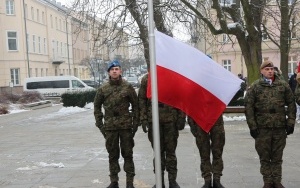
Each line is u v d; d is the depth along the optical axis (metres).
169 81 5.32
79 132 13.95
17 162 8.74
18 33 49.38
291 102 5.76
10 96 30.66
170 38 5.48
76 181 6.89
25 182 6.93
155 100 4.45
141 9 15.93
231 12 16.56
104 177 7.10
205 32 18.67
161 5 15.41
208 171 5.88
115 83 5.94
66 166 8.13
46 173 7.56
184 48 5.47
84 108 26.16
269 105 5.73
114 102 5.86
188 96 5.40
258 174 6.98
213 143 5.85
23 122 19.05
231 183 6.44
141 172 7.39
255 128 5.77
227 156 8.61
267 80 5.81
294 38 23.80
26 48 50.22
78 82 38.69
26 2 51.72
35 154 9.70
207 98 5.43
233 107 15.41
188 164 7.96
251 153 8.91
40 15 56.59
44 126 16.62
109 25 17.02
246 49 16.41
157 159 4.47
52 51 60.28
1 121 20.31
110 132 5.90
